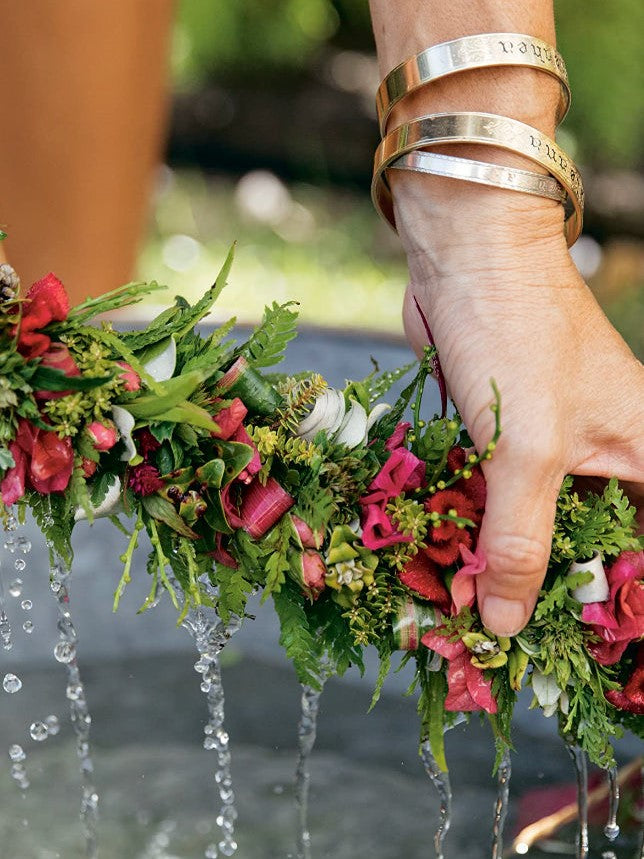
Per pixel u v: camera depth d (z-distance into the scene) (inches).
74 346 29.3
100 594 59.2
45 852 46.1
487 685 31.5
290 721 55.2
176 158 176.1
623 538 31.6
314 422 31.0
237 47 167.5
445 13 32.6
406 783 50.4
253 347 31.4
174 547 31.0
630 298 141.9
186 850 46.8
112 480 29.6
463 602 30.9
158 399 29.0
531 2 32.5
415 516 30.7
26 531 57.7
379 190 35.2
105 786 50.6
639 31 160.6
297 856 46.0
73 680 35.4
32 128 66.4
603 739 32.8
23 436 28.4
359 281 149.6
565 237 35.4
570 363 31.4
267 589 30.1
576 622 32.3
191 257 151.3
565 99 33.8
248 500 30.6
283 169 176.4
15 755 39.2
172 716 55.4
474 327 31.7
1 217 69.0
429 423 32.7
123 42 65.7
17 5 62.8
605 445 32.0
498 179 31.9
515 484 30.2
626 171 169.3
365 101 171.8
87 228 70.4
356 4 173.3
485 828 46.4
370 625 31.6
